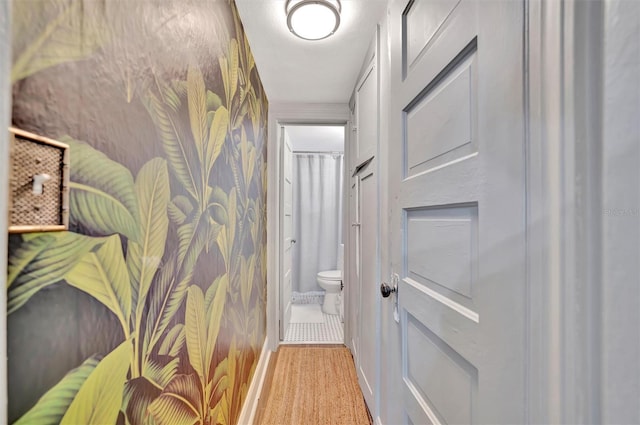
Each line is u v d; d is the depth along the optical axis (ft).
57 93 1.23
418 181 2.55
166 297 2.13
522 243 1.29
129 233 1.70
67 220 1.28
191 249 2.56
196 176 2.68
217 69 3.32
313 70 6.13
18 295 1.08
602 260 1.03
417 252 2.63
